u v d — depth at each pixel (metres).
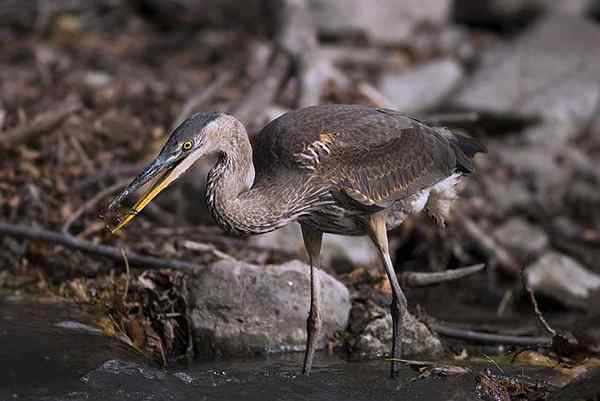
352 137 10.13
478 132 18.14
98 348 10.33
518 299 13.86
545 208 16.42
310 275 10.56
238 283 11.08
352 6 20.95
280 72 16.02
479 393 9.72
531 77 19.34
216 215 9.78
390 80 19.00
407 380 10.06
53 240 12.31
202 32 21.59
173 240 13.03
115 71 19.08
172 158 9.46
